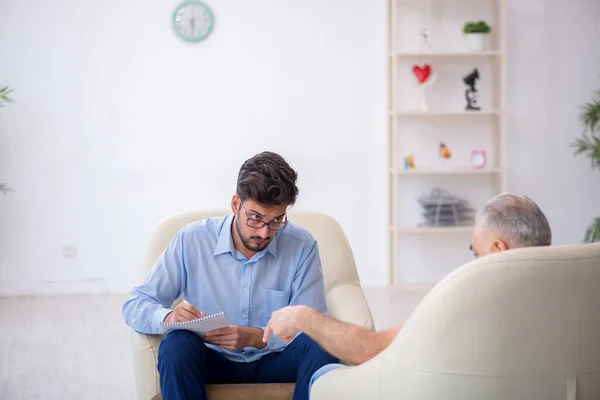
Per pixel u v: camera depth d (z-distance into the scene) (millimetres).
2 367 3699
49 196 5297
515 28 5508
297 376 2158
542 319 1637
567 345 1663
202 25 5312
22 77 5227
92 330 4391
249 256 2340
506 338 1636
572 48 5531
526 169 5582
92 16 5254
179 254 2338
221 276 2342
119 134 5324
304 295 2334
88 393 3330
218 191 5410
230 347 2160
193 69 5344
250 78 5383
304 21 5379
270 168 2131
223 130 5383
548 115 5562
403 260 5582
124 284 5391
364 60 5426
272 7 5359
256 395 2160
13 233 5285
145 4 5281
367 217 5516
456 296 1629
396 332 1892
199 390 2074
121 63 5289
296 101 5414
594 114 5121
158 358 2104
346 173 5473
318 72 5410
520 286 1608
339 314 2494
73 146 5293
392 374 1733
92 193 5332
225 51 5355
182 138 5363
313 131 5441
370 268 5559
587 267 1634
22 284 5309
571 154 5594
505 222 1770
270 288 2350
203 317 2062
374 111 5453
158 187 5367
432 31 5473
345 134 5457
